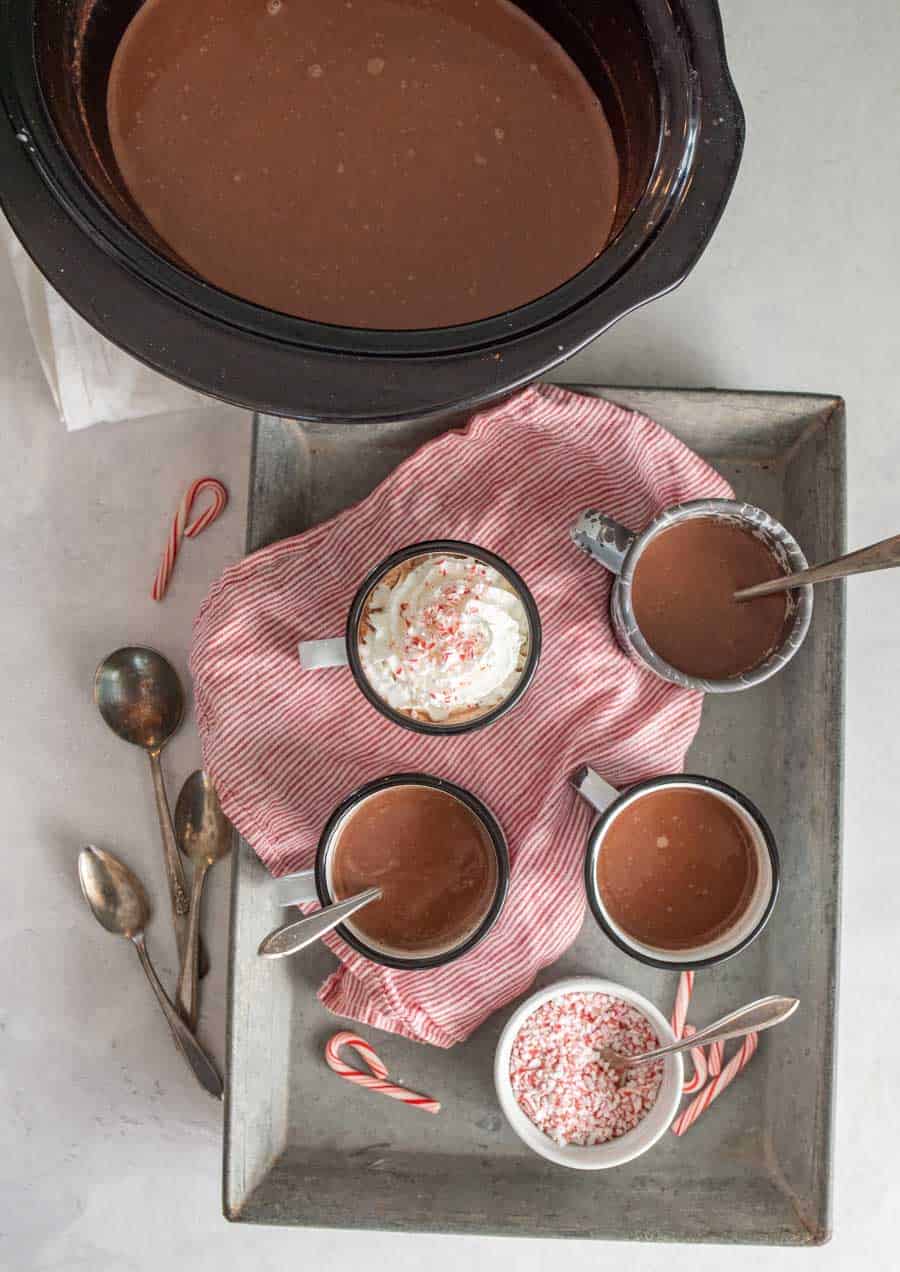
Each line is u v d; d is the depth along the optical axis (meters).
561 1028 0.84
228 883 0.89
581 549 0.83
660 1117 0.82
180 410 0.90
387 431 0.85
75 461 0.91
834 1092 0.82
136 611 0.90
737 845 0.81
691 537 0.80
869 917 0.90
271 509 0.84
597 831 0.79
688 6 0.66
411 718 0.79
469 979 0.82
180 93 0.68
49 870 0.90
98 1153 0.90
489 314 0.68
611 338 0.90
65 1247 0.90
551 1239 0.91
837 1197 0.90
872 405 0.90
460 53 0.69
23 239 0.64
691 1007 0.86
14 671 0.90
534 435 0.84
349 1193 0.83
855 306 0.90
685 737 0.82
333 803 0.83
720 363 0.90
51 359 0.88
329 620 0.83
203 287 0.64
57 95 0.65
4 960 0.90
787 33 0.90
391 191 0.68
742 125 0.66
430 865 0.81
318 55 0.69
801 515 0.86
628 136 0.68
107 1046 0.90
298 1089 0.86
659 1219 0.83
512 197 0.69
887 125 0.91
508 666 0.79
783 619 0.79
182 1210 0.91
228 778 0.82
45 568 0.91
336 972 0.84
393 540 0.83
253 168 0.68
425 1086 0.85
